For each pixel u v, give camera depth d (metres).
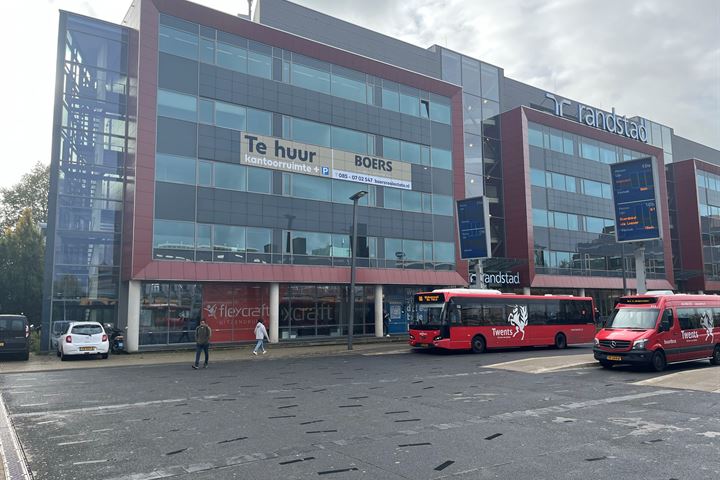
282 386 14.10
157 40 27.06
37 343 27.47
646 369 17.56
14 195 50.66
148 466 6.71
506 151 45.06
